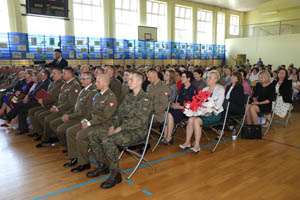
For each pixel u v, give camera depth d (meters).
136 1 12.91
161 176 2.57
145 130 2.57
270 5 16.31
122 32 12.59
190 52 15.52
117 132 2.42
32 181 2.46
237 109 3.69
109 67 4.18
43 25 10.07
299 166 2.82
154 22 13.84
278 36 14.37
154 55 13.69
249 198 2.13
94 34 11.69
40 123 3.64
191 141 3.79
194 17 15.45
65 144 3.22
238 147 3.50
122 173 2.65
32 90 4.34
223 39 17.73
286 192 2.24
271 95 4.07
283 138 3.92
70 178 2.53
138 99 2.51
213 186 2.35
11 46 9.22
